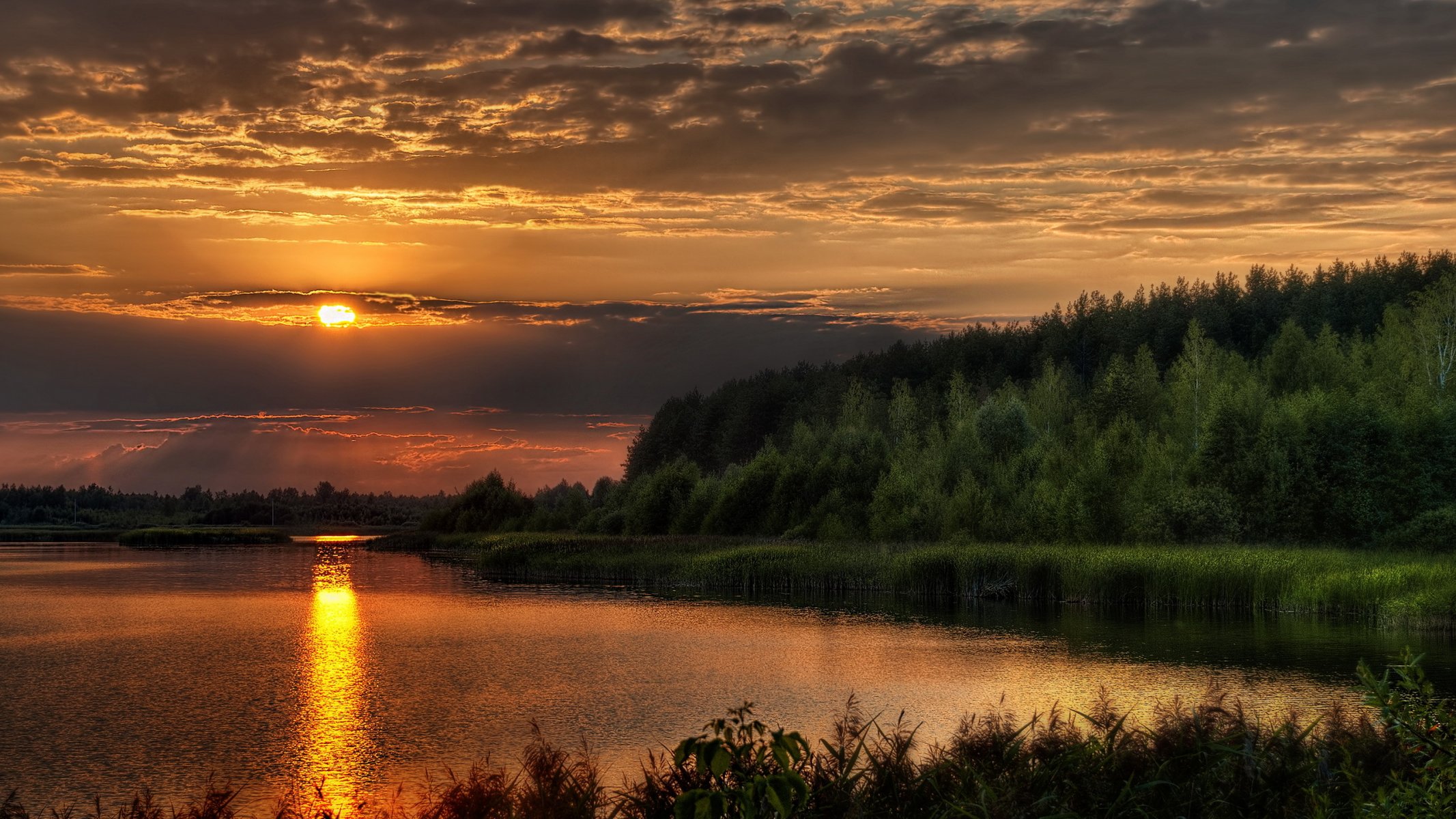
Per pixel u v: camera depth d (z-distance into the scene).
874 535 66.12
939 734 19.64
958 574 47.66
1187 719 10.13
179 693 24.98
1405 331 86.81
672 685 25.38
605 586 54.06
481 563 66.06
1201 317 144.62
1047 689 24.33
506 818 8.88
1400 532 53.06
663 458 175.12
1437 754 7.26
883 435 88.88
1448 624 34.34
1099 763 9.47
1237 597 41.97
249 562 76.12
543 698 24.05
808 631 35.50
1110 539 57.06
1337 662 28.14
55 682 26.53
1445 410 61.28
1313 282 159.50
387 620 39.22
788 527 76.81
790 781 6.05
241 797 16.70
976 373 154.62
